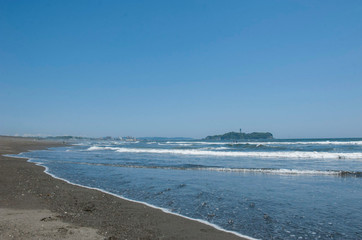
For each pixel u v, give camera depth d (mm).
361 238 5492
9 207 7242
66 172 15578
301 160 22219
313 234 5711
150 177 13680
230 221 6551
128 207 7797
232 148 40688
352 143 57469
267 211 7457
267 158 24359
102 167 18109
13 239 4633
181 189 10555
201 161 22234
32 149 44656
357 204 8188
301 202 8438
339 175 13938
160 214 7098
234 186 11125
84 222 6133
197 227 6078
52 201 8242
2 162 19781
